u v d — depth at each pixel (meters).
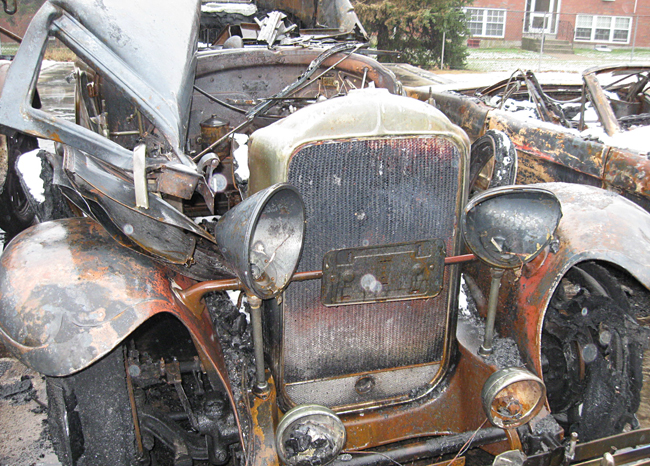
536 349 1.89
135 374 1.88
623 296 1.96
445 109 4.51
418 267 1.88
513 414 1.77
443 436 1.88
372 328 1.96
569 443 1.74
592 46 19.58
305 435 1.67
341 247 1.79
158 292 1.68
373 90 1.84
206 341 1.78
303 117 1.70
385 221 1.81
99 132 2.55
